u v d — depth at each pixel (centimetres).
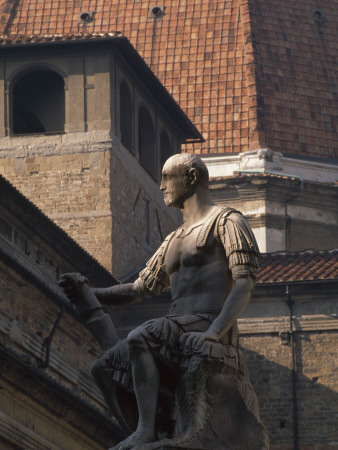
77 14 17900
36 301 10025
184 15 17838
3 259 9275
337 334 11881
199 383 2344
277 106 17075
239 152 16725
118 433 10169
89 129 12581
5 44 12500
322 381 11831
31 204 9781
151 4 17962
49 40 12475
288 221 16200
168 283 2573
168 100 13825
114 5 17988
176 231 2512
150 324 2375
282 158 16612
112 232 12362
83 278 2525
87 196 12469
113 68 12694
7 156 12625
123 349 2405
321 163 16838
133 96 13212
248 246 2408
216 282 2438
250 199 16188
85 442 10056
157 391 2355
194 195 2516
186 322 2392
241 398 2372
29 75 13050
